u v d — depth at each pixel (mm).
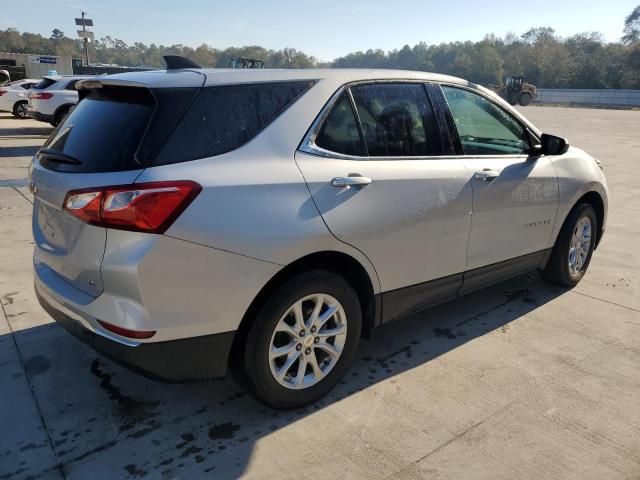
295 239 2572
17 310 3984
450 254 3402
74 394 2977
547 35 105438
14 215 6652
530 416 2857
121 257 2270
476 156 3578
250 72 2725
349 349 2996
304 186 2645
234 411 2865
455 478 2410
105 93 2789
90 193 2303
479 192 3475
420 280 3281
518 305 4324
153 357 2375
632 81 82000
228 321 2496
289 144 2684
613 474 2443
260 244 2480
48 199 2576
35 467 2420
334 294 2836
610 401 3008
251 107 2633
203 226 2338
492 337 3762
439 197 3221
